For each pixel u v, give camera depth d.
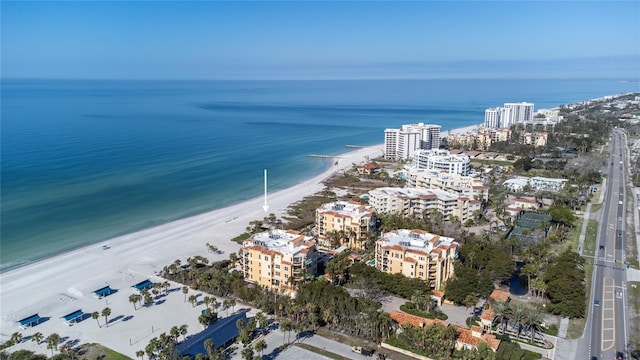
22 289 183.62
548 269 182.62
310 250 185.50
